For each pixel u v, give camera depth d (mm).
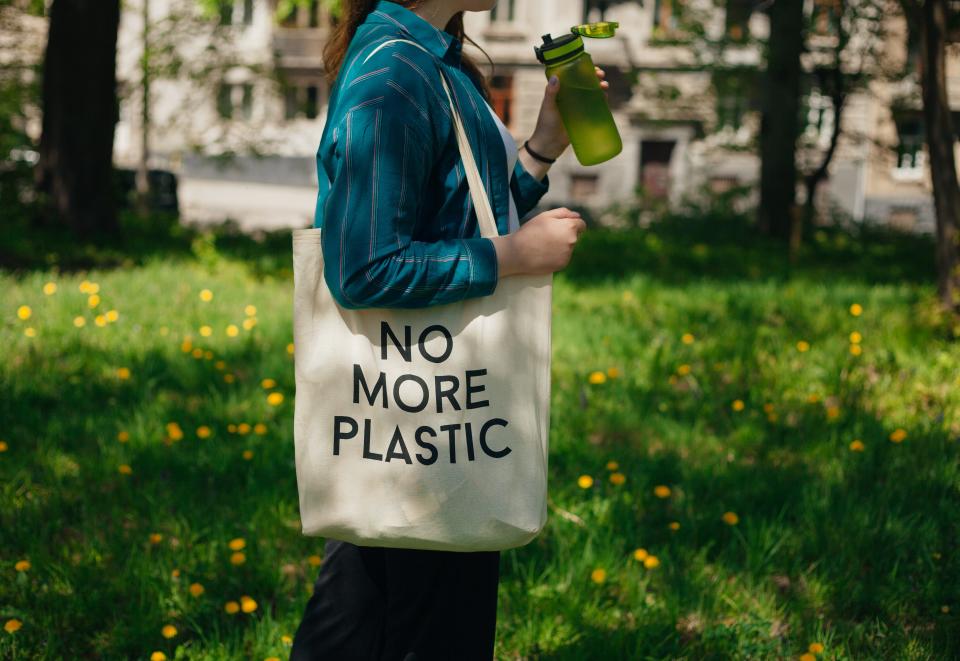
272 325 6969
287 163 33031
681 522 3641
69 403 4949
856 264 13086
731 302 8258
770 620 2975
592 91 2107
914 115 19906
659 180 32406
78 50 12664
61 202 12727
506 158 1927
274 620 2961
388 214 1708
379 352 1790
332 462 1817
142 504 3723
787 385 5633
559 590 3133
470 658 2012
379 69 1769
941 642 2818
